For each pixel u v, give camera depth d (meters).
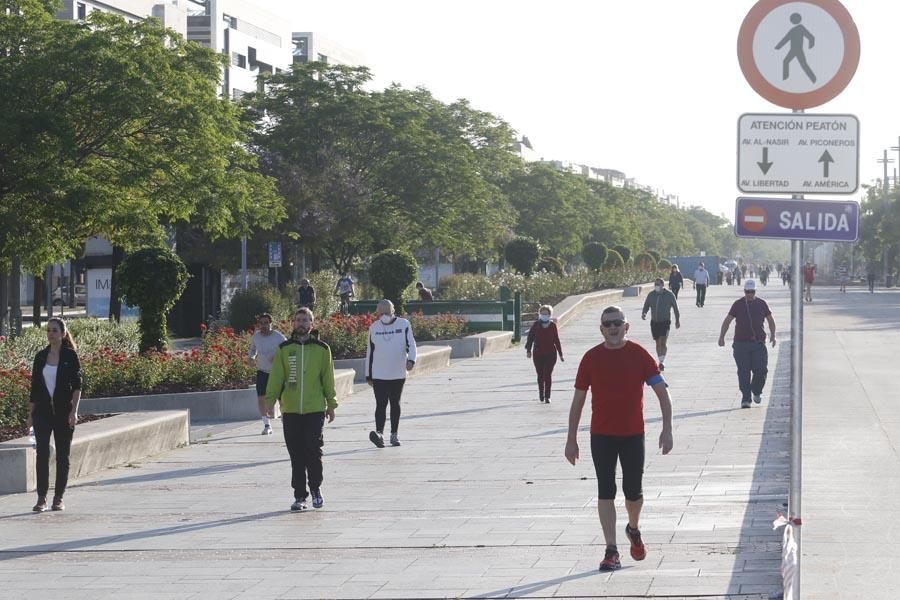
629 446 14.73
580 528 17.69
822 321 75.94
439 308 68.38
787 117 10.66
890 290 150.50
